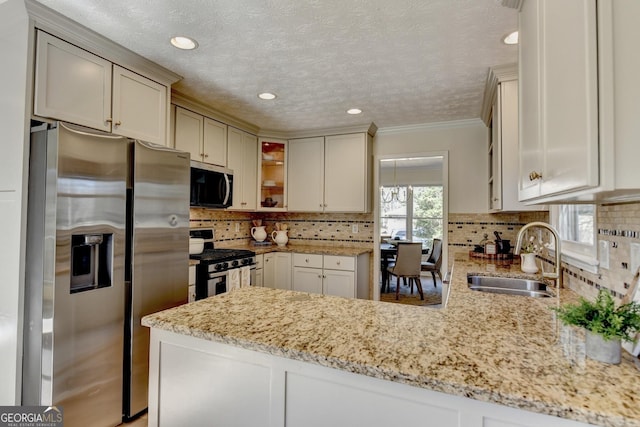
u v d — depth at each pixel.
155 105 2.33
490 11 1.67
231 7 1.65
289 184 4.21
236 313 1.30
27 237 1.65
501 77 2.29
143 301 1.99
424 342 1.01
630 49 0.63
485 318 1.25
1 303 1.71
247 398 1.09
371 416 0.91
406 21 1.77
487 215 3.54
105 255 1.84
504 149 2.28
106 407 1.83
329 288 3.74
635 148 0.62
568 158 0.78
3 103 1.70
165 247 2.12
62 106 1.77
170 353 1.22
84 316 1.71
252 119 3.63
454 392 0.77
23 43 1.65
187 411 1.19
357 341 1.02
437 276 7.28
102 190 1.77
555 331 1.11
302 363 1.00
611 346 0.86
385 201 8.00
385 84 2.62
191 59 2.21
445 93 2.82
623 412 0.66
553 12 0.90
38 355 1.61
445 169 3.71
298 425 1.01
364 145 3.85
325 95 2.89
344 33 1.89
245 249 3.83
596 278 1.42
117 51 2.02
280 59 2.21
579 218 1.70
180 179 2.24
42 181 1.61
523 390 0.73
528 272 2.28
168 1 1.60
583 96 0.68
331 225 4.31
